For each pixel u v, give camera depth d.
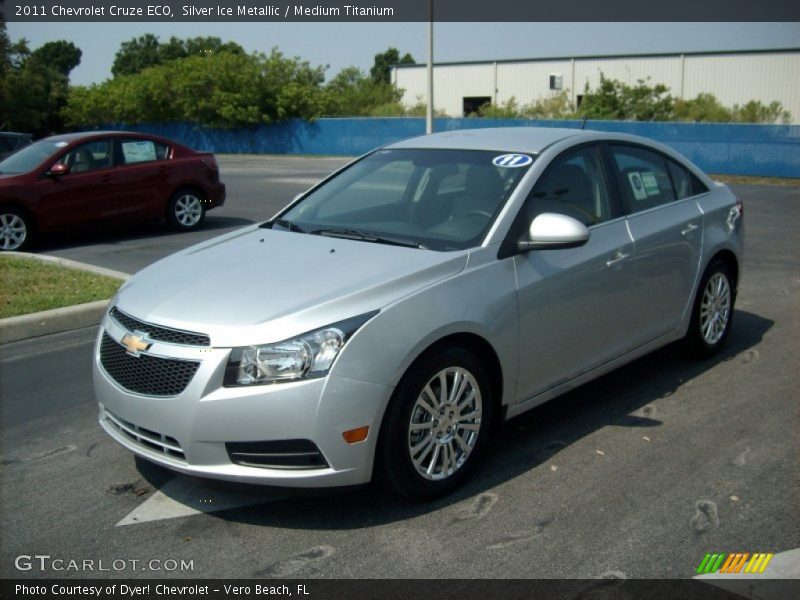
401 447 3.77
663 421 4.96
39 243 11.83
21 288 8.09
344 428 3.56
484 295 4.10
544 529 3.72
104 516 3.95
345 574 3.41
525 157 4.83
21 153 11.90
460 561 3.48
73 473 4.42
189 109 46.69
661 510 3.88
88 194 11.67
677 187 5.77
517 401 4.40
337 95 46.31
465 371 4.03
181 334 3.70
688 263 5.59
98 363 4.09
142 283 4.26
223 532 3.77
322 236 4.66
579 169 5.00
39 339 7.04
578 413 5.10
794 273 9.36
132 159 12.25
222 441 3.57
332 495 3.91
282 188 20.83
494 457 4.48
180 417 3.60
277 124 44.31
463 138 5.37
